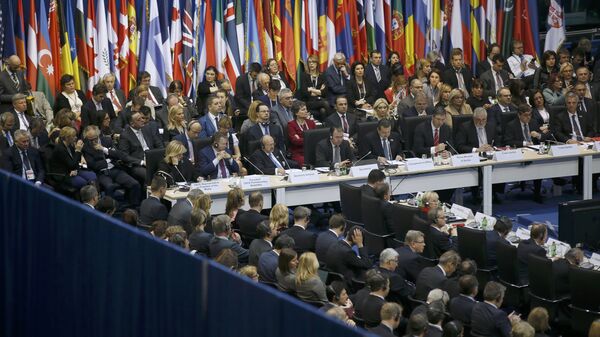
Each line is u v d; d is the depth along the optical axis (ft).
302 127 99.19
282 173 88.84
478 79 113.39
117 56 109.29
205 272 30.37
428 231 71.56
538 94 104.73
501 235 70.59
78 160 89.92
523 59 123.75
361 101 111.65
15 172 86.89
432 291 57.62
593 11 134.72
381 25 122.83
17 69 99.60
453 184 92.12
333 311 50.70
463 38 126.11
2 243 45.11
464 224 77.30
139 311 34.40
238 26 115.34
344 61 113.70
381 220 76.79
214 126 99.19
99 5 107.96
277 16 117.29
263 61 117.08
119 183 91.35
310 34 119.14
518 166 93.97
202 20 113.50
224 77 115.24
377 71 117.39
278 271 60.64
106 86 103.19
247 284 28.45
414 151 97.60
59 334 40.60
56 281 40.50
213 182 84.23
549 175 95.55
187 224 74.23
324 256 68.95
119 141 92.99
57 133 91.97
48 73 104.94
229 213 74.33
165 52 111.75
